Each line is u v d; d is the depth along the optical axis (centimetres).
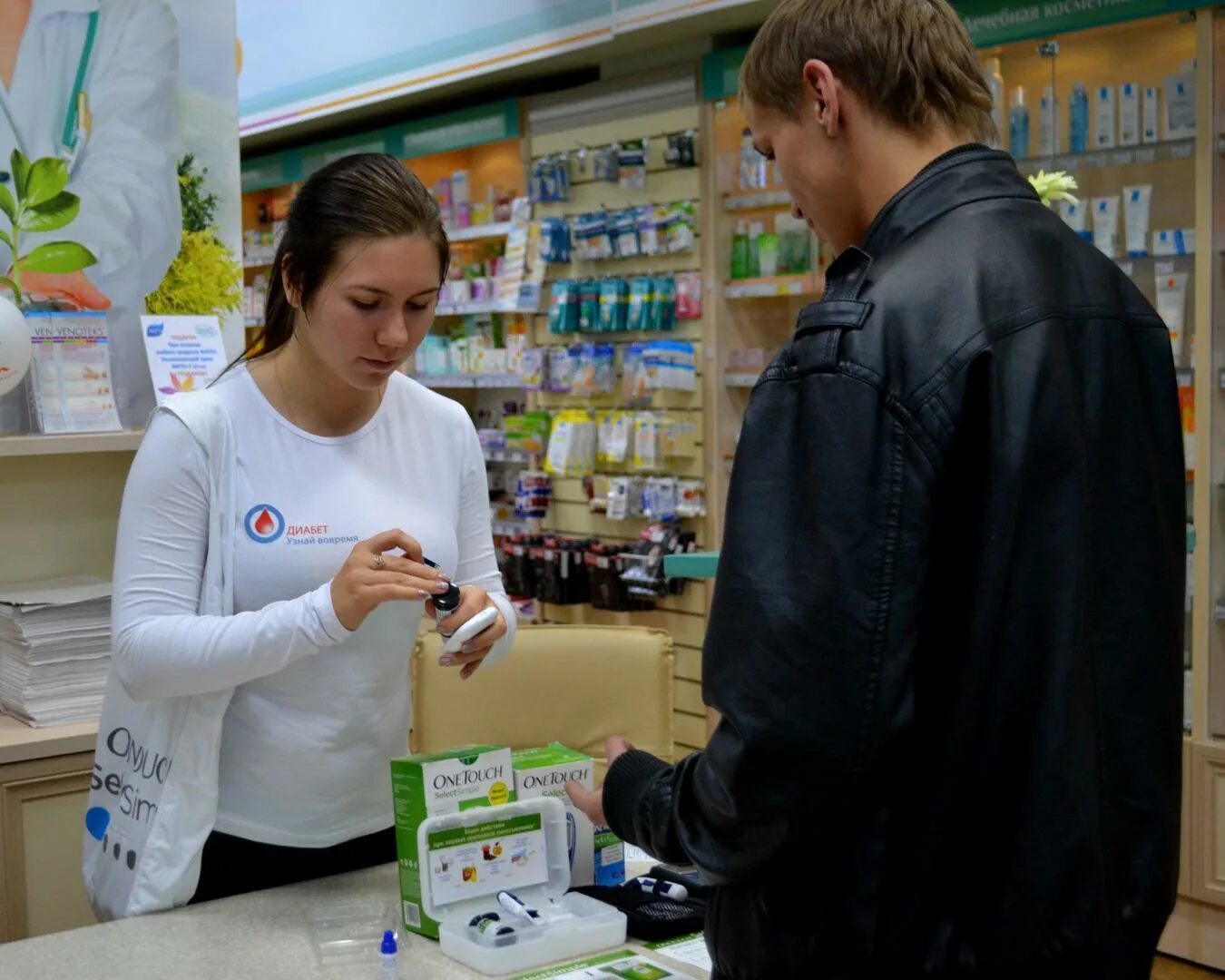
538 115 546
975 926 103
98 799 189
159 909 174
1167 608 112
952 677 101
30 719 266
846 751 97
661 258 506
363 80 585
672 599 514
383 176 164
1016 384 102
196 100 308
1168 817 110
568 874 177
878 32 109
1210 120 354
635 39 482
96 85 291
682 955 162
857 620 98
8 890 256
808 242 470
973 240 105
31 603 262
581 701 231
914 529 99
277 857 183
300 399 179
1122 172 399
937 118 111
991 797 102
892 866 103
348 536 180
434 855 165
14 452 262
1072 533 102
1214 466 366
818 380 103
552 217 547
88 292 293
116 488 307
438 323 652
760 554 102
